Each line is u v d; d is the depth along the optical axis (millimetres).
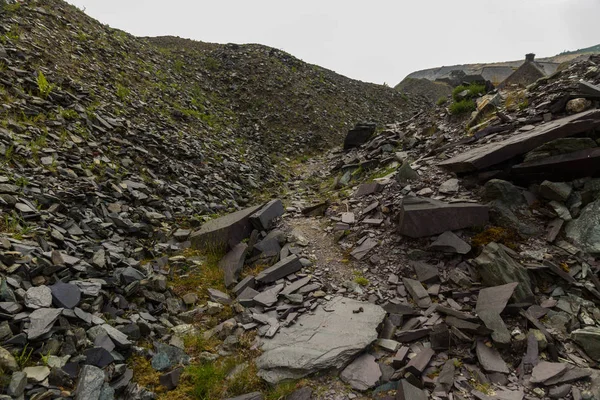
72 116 11344
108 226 7941
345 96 33594
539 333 5578
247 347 5828
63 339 4559
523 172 8477
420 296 6805
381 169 14469
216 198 12727
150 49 26875
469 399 4723
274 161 20953
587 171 7848
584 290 6379
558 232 7379
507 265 6676
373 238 8773
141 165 11883
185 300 6871
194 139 16812
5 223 6117
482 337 5688
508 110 12820
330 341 5766
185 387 4879
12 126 9086
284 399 4871
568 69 13055
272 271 7805
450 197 9008
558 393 4684
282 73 31844
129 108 15180
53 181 8219
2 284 4660
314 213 11195
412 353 5609
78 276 5824
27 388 3787
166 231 9266
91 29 20766
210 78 29484
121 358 4848
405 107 38531
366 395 4949
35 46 13742
